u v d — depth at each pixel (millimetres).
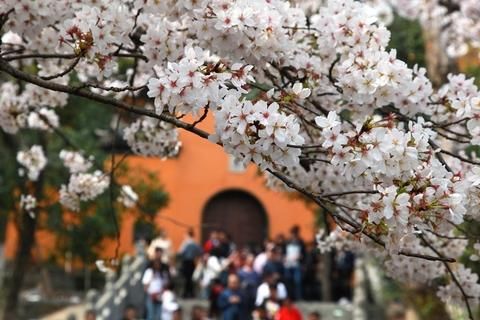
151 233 27062
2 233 32375
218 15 5363
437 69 14625
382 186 4754
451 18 13711
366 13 5883
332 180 6938
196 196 34938
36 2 6027
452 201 4660
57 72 8023
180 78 4660
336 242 7703
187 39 6047
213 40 5512
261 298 19078
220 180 35031
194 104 4691
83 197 8469
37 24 6141
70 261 26172
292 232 23656
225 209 35188
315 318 17672
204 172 35000
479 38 13664
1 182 20078
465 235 7047
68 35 5586
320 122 4746
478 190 5141
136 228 31047
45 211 20344
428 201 4648
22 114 8422
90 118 19906
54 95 8336
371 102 5742
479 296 7180
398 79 5566
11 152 19609
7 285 24781
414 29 18312
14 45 7012
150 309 19703
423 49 18422
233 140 4613
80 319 25078
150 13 5957
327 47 6121
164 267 20031
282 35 5547
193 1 5602
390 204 4621
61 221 21906
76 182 8438
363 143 4660
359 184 5324
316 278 25234
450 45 14664
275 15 5535
